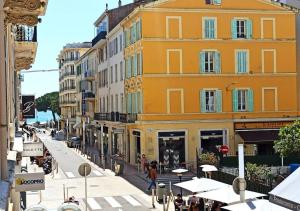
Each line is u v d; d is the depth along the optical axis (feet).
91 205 84.53
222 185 68.13
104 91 188.24
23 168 48.80
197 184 68.54
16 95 78.59
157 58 131.03
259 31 137.39
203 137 133.49
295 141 101.40
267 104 137.49
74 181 113.39
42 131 340.80
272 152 136.46
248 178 87.30
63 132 310.45
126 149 150.51
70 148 211.61
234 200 57.26
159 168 123.13
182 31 132.36
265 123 137.08
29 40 58.34
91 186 105.70
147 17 130.62
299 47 145.18
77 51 313.73
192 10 132.77
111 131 172.45
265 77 137.49
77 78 274.77
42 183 28.81
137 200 89.30
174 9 131.75
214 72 134.21
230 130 135.03
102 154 148.87
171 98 131.75
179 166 128.88
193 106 132.87
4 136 21.40
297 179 41.42
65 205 27.94
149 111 130.52
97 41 188.85
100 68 196.75
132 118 138.51
